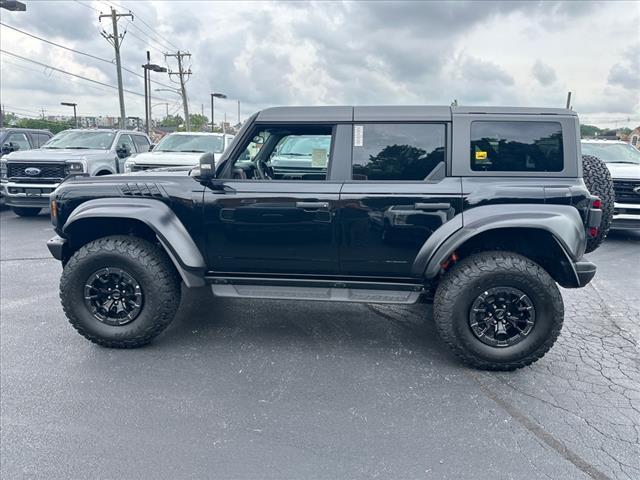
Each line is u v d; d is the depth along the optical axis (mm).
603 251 7590
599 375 3490
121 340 3781
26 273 6098
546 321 3383
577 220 3350
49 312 4676
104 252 3670
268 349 3887
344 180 3613
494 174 3465
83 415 2904
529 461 2523
